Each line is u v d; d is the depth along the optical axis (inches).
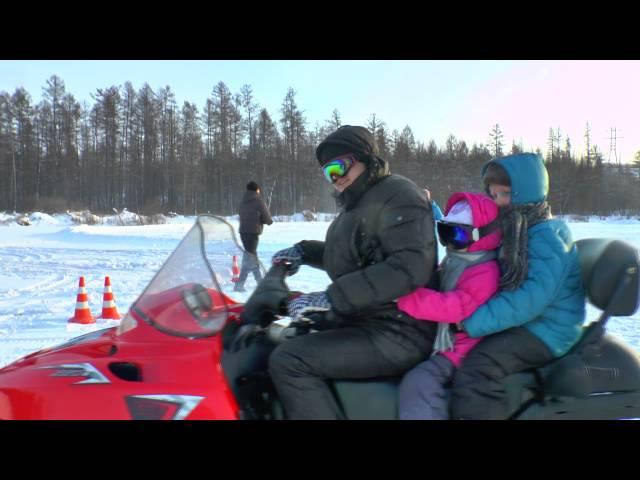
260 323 106.0
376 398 94.9
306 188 2655.0
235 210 2669.8
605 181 2305.6
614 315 95.5
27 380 91.6
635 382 98.3
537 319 98.4
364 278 92.5
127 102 2856.8
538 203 102.3
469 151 2699.3
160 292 106.1
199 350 94.5
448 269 102.6
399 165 2439.7
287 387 92.4
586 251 103.6
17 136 2679.6
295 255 116.2
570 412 96.3
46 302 338.0
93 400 88.0
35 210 2044.8
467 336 99.4
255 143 2765.7
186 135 2839.6
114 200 2802.7
